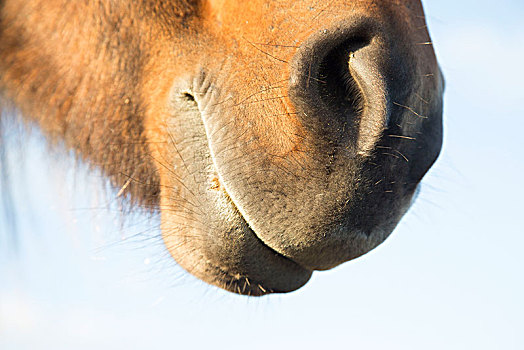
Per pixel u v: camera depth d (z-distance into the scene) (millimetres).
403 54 1540
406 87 1540
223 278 1579
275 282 1570
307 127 1533
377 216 1549
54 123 1653
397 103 1535
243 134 1550
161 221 1604
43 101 1647
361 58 1529
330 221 1539
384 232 1559
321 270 1569
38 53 1630
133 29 1597
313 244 1545
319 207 1538
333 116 1531
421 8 1570
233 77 1558
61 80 1631
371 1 1536
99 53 1609
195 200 1572
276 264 1565
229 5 1565
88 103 1627
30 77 1642
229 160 1552
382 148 1534
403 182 1553
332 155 1533
